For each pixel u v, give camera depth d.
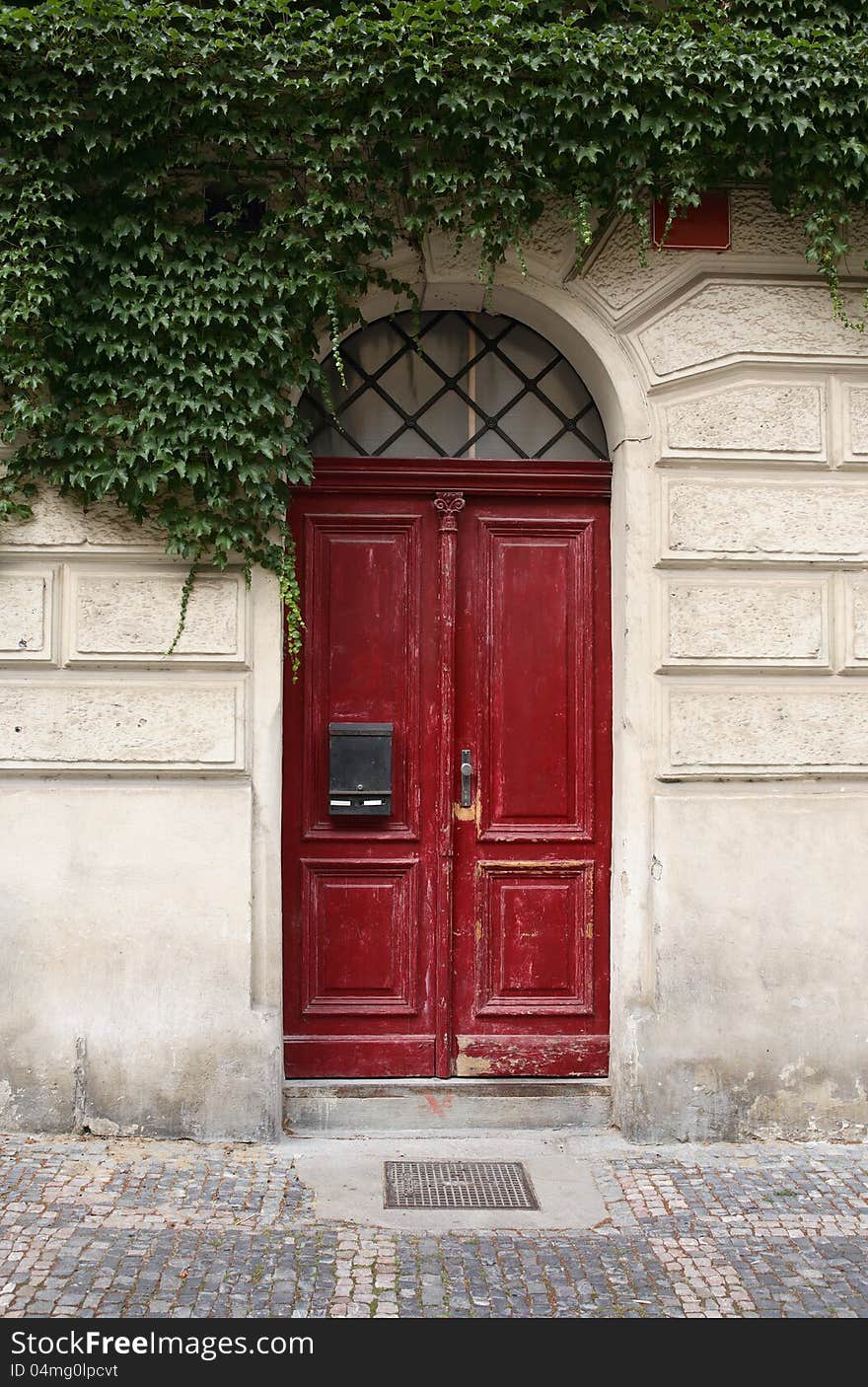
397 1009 5.01
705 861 4.83
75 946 4.65
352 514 5.06
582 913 5.09
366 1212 4.11
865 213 4.93
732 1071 4.82
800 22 4.68
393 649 5.07
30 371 4.42
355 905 5.03
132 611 4.69
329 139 4.50
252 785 4.75
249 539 4.62
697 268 4.87
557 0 4.58
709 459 4.87
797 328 4.89
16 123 4.36
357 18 4.38
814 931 4.87
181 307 4.47
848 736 4.93
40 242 4.34
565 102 4.52
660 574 4.88
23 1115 4.63
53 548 4.66
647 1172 4.50
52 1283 3.56
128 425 4.49
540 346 5.20
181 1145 4.60
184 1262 3.72
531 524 5.12
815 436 4.90
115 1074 4.64
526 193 4.69
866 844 4.92
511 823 5.11
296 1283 3.62
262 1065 4.67
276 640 4.77
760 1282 3.70
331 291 4.57
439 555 5.07
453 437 5.16
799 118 4.56
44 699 4.68
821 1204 4.25
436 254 4.79
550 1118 4.95
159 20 4.35
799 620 4.90
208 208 4.66
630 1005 4.86
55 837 4.66
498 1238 3.96
